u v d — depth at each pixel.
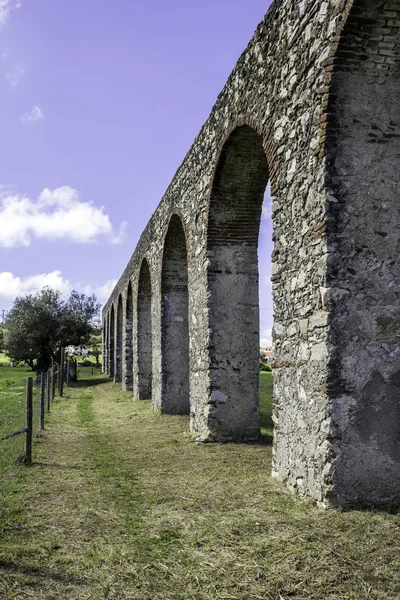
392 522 3.87
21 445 7.21
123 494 5.14
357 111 4.41
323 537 3.68
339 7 4.25
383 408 4.35
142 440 8.33
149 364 15.88
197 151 8.71
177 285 11.75
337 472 4.25
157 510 4.60
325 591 3.00
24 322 25.67
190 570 3.38
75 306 27.00
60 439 8.58
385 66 4.40
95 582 3.27
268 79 5.71
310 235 4.66
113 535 4.03
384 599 2.90
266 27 5.81
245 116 6.39
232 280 7.95
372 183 4.43
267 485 5.15
